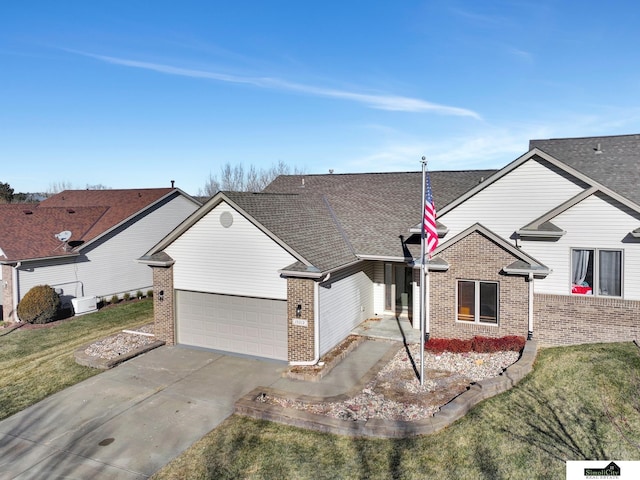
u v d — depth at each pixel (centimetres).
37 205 3550
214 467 941
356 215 2139
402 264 2002
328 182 2581
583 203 1533
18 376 1502
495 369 1340
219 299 1662
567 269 1563
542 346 1550
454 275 1608
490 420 1046
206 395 1296
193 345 1730
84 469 952
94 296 2497
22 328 2084
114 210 2920
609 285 1509
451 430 1016
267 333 1582
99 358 1576
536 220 1599
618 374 1202
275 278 1539
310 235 1705
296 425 1092
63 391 1352
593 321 1509
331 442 1008
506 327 1544
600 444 926
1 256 2205
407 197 2214
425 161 1281
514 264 1502
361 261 1884
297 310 1488
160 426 1124
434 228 1273
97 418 1177
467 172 2316
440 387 1241
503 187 1695
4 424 1162
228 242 1617
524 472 855
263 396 1259
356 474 887
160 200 2955
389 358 1507
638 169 1703
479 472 864
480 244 1562
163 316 1752
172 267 1733
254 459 961
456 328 1619
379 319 1977
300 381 1373
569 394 1134
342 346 1620
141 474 929
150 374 1462
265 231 1530
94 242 2527
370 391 1244
